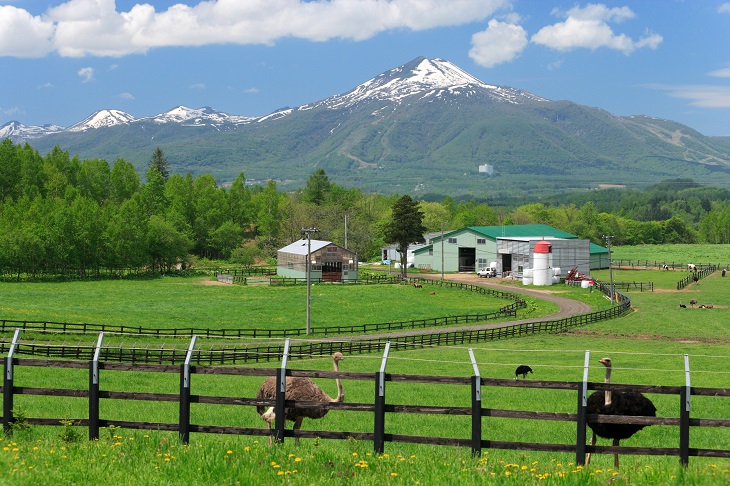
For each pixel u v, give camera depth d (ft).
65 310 245.04
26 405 94.12
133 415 86.43
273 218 564.30
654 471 42.37
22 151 604.49
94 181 623.77
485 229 461.37
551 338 207.92
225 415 90.33
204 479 39.73
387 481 39.63
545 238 423.23
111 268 420.36
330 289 346.74
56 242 401.49
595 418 45.93
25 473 39.55
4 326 174.60
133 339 184.34
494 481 39.83
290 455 43.78
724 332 217.97
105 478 39.96
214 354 162.20
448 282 376.07
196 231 543.80
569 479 40.45
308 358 165.99
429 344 193.98
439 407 47.32
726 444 76.02
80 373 132.77
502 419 92.27
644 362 156.15
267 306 282.36
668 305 288.71
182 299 301.02
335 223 571.69
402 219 412.77
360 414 92.58
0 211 506.07
